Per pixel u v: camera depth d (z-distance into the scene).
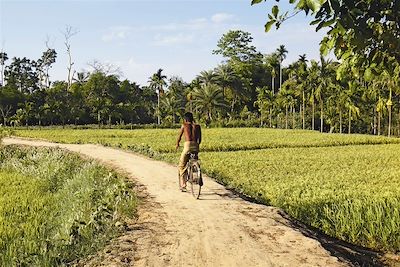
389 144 51.12
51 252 7.86
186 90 103.56
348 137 57.56
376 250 9.23
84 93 95.00
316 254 7.71
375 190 17.77
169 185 15.21
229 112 99.50
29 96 88.81
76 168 21.98
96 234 9.08
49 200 15.70
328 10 3.55
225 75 101.44
